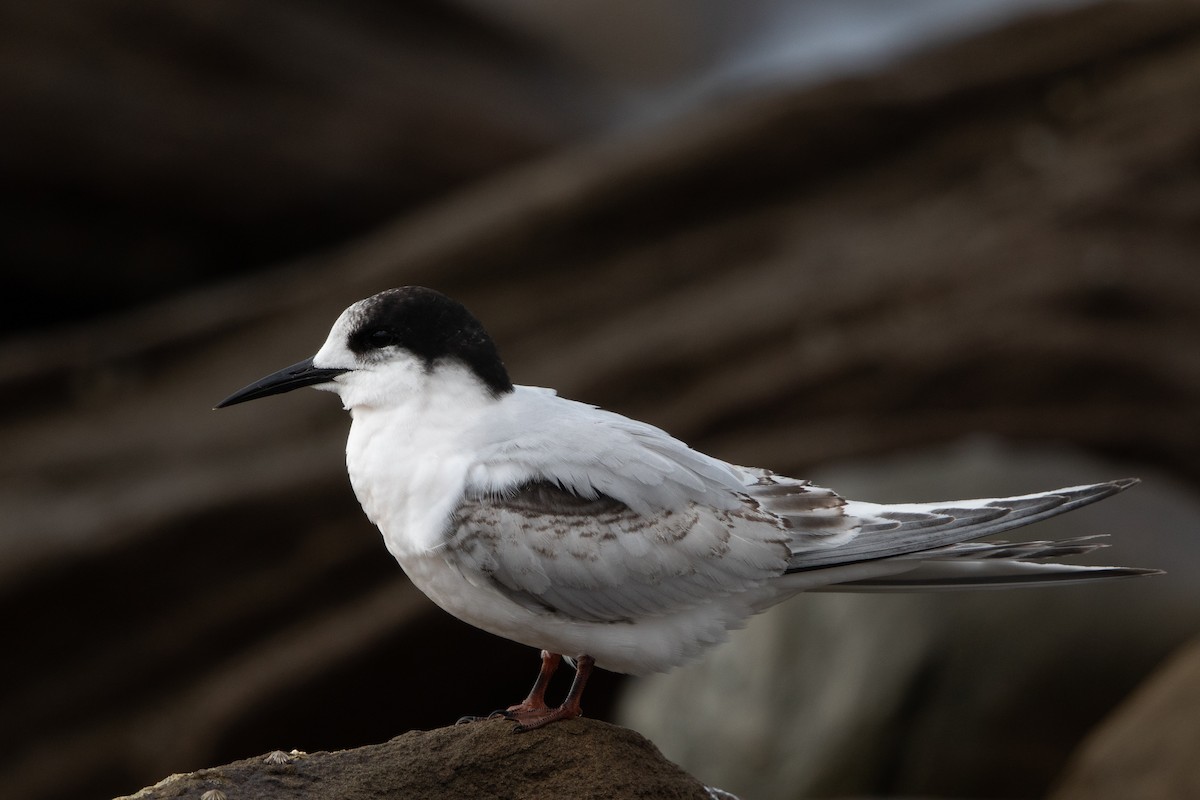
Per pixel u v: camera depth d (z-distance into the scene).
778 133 16.34
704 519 6.36
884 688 11.70
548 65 26.47
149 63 19.69
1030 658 11.50
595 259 16.47
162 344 16.52
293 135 20.28
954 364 14.70
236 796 5.66
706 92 29.33
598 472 6.32
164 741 14.54
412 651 14.65
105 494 15.12
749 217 16.45
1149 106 16.08
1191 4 16.59
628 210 16.44
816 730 11.91
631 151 16.64
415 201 21.00
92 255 19.47
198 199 19.72
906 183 16.31
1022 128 16.34
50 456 15.55
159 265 19.88
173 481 15.12
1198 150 15.61
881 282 15.38
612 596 6.24
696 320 15.58
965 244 15.47
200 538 14.79
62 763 14.55
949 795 11.48
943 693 11.61
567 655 6.55
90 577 14.64
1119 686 11.38
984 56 16.67
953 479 12.77
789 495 6.69
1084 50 16.50
